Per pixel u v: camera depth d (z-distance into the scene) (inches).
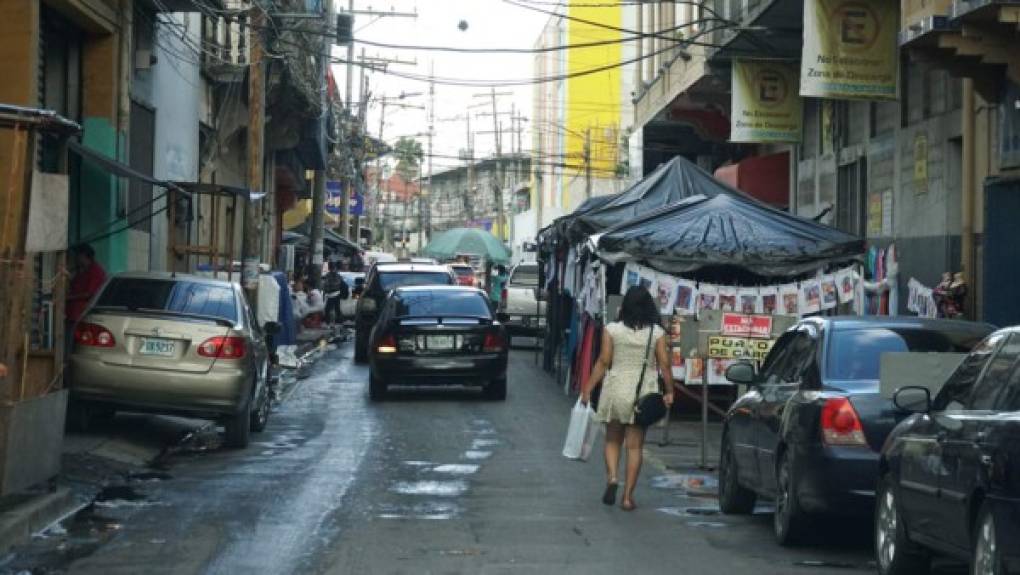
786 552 390.0
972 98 759.7
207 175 1269.7
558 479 537.0
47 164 693.3
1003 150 696.4
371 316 1178.6
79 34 823.1
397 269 1210.6
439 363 848.3
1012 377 292.5
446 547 389.4
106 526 420.2
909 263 888.3
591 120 2935.5
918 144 873.5
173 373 583.5
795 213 1192.2
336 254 2561.5
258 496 482.6
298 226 2427.4
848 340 402.0
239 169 1530.5
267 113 1481.3
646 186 927.0
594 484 526.0
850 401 368.8
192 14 1117.1
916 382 368.5
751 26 996.6
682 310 765.3
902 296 902.4
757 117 1069.8
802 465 376.8
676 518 451.5
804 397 387.2
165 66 1022.4
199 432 677.3
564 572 355.3
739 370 453.4
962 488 291.7
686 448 656.4
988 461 278.4
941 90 839.7
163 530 413.7
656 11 1568.7
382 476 538.3
